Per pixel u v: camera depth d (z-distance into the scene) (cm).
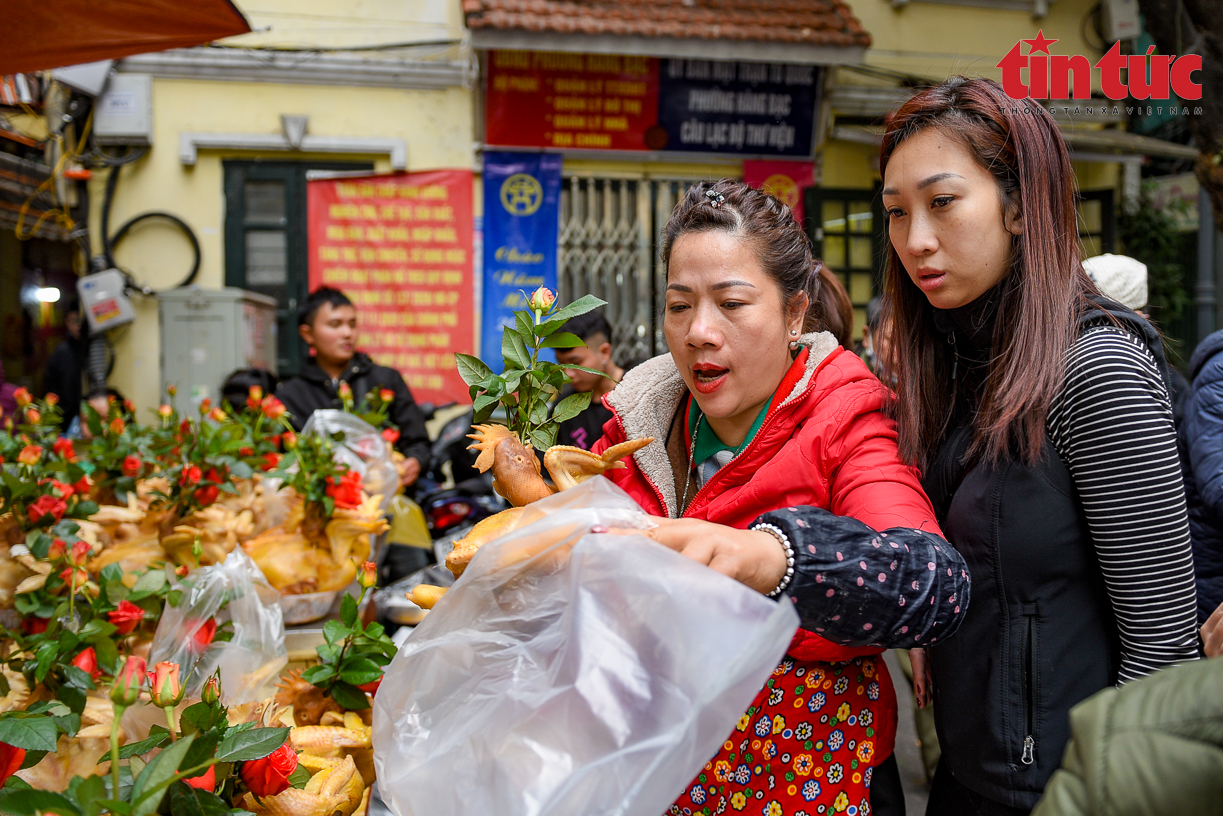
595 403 281
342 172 567
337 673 126
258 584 153
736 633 64
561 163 582
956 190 107
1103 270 246
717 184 105
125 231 547
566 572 74
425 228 575
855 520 81
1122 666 104
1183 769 55
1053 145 108
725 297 98
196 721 88
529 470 88
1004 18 619
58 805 67
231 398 357
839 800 104
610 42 527
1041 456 106
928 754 247
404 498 280
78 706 105
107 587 125
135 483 199
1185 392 193
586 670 67
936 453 124
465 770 71
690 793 105
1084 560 106
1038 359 105
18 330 588
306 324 338
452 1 570
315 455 187
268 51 552
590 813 64
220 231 559
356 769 110
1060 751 105
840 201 602
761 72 583
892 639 78
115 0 220
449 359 580
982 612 110
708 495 108
